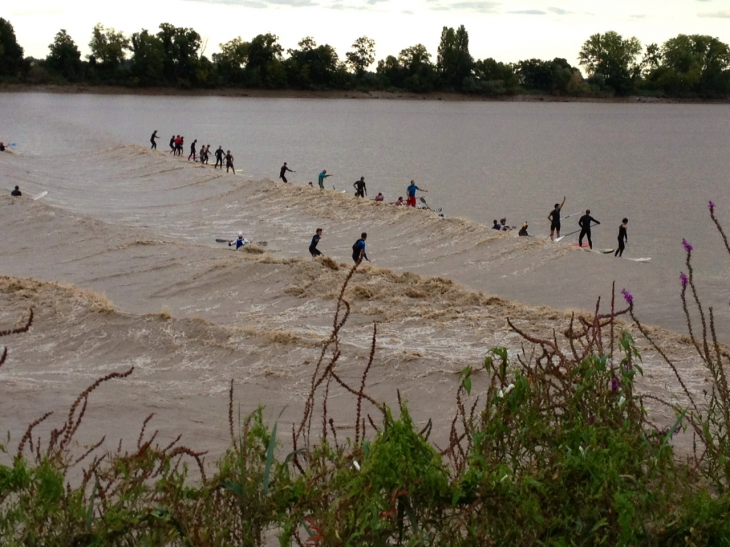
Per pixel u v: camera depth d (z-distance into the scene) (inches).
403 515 184.9
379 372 544.4
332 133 4357.8
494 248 1133.7
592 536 191.0
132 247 1068.5
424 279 858.8
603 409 219.9
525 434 210.5
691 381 533.3
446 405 485.7
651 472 202.2
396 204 1510.8
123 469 197.8
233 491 192.7
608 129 5285.4
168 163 2044.8
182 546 187.6
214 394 519.8
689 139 4522.6
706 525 186.5
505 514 188.4
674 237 1590.8
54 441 205.6
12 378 537.3
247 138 3858.3
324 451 205.5
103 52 7239.2
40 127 3565.5
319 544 185.2
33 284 745.0
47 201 1546.5
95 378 548.7
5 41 6796.3
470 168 2883.9
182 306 831.7
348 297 804.6
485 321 730.2
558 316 738.8
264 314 780.6
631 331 662.5
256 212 1504.7
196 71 7445.9
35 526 179.0
